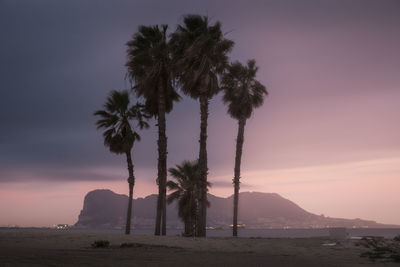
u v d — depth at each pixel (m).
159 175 26.61
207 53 26.88
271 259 11.55
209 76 26.78
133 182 31.81
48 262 9.22
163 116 27.67
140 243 15.74
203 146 25.91
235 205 30.02
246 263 10.41
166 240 17.38
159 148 27.08
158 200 26.05
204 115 26.33
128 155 32.31
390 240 19.16
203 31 27.41
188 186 36.72
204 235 24.52
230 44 27.39
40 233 20.08
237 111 32.19
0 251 11.24
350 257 12.54
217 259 11.30
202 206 24.95
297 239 21.53
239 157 31.12
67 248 13.61
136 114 33.50
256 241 19.02
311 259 11.78
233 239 20.23
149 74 27.98
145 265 9.46
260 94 32.88
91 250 13.07
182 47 27.62
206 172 25.56
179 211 36.91
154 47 28.09
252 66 33.44
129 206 31.11
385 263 10.92
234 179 30.67
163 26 29.50
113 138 32.22
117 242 16.11
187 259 11.08
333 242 17.83
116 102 32.91
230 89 32.91
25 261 9.22
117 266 9.05
